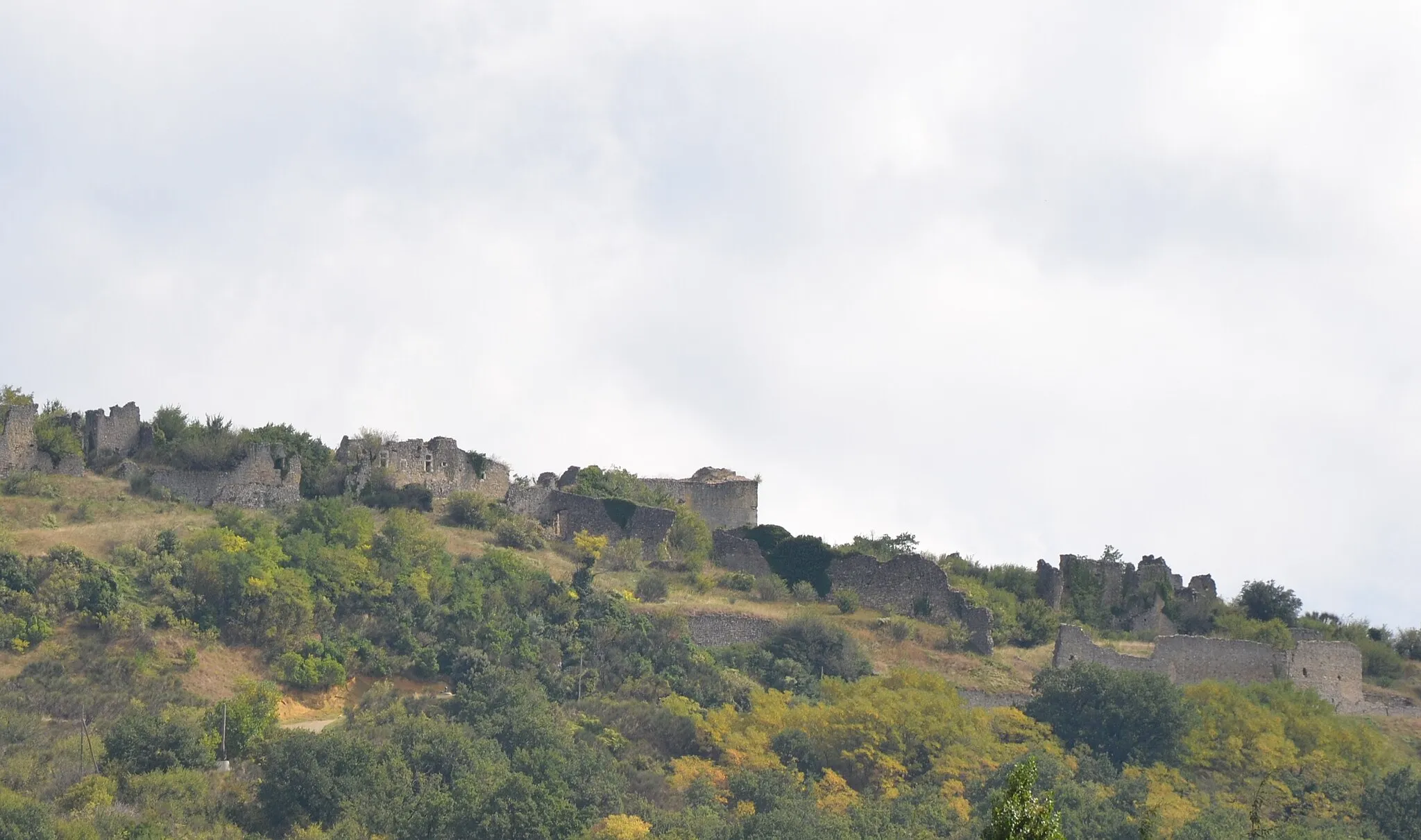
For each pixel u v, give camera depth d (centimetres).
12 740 18475
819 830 18425
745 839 18150
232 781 18588
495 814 17875
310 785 18162
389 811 18212
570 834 18000
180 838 17188
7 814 16538
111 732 18688
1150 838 11906
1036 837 10075
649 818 18750
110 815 17200
